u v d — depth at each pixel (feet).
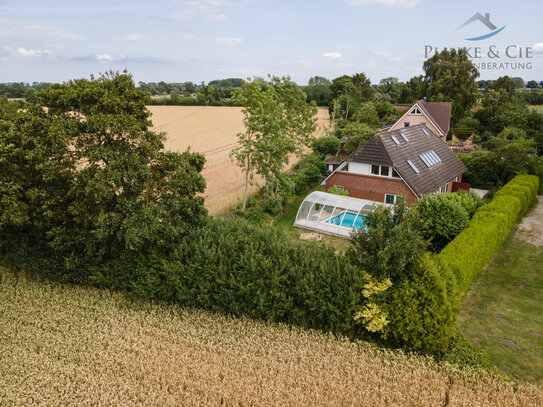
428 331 46.21
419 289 47.42
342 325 49.55
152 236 56.95
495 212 77.25
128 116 57.57
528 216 96.12
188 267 56.75
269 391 39.37
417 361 44.42
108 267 61.82
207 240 58.18
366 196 102.68
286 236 61.98
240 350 46.98
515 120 186.29
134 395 39.47
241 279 54.29
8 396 39.68
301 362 43.78
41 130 56.29
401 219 51.16
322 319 51.52
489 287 63.10
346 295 49.65
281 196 106.73
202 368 42.68
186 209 61.05
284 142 96.07
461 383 41.29
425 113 172.04
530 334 50.60
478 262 61.62
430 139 124.47
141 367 42.91
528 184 100.78
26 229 64.64
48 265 64.49
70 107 58.59
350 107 289.33
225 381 40.93
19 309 56.80
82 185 56.70
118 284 61.52
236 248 57.67
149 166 60.85
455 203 75.10
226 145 205.05
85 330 50.80
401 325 47.26
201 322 53.16
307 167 140.77
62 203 60.44
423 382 41.01
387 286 48.91
